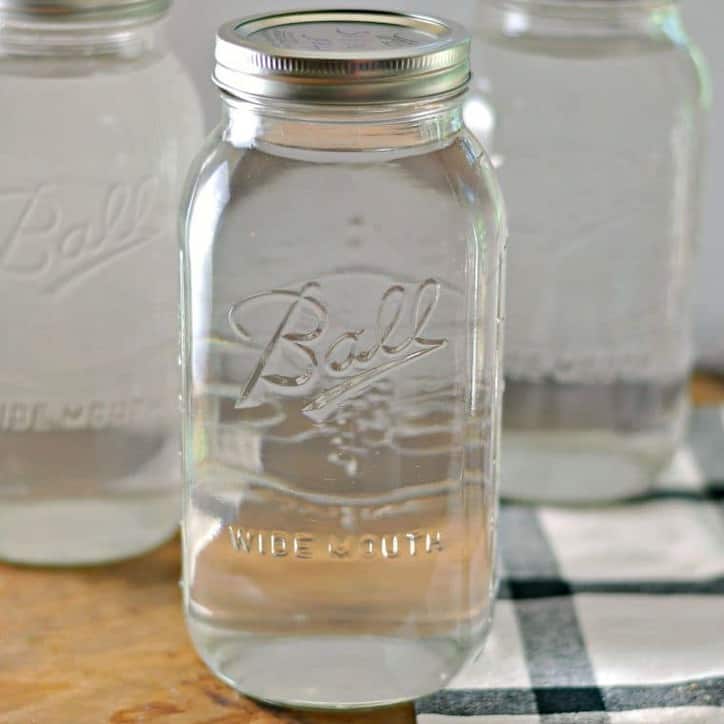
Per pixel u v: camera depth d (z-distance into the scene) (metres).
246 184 1.00
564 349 1.36
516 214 1.33
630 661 1.15
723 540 1.33
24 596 1.24
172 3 1.25
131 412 1.25
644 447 1.38
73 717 1.08
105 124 1.18
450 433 1.04
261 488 1.05
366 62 0.91
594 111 1.30
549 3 1.28
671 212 1.34
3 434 1.24
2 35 1.16
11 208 1.19
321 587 1.05
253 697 1.11
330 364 1.03
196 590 1.09
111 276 1.21
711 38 1.58
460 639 1.07
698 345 1.68
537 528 1.35
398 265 1.02
